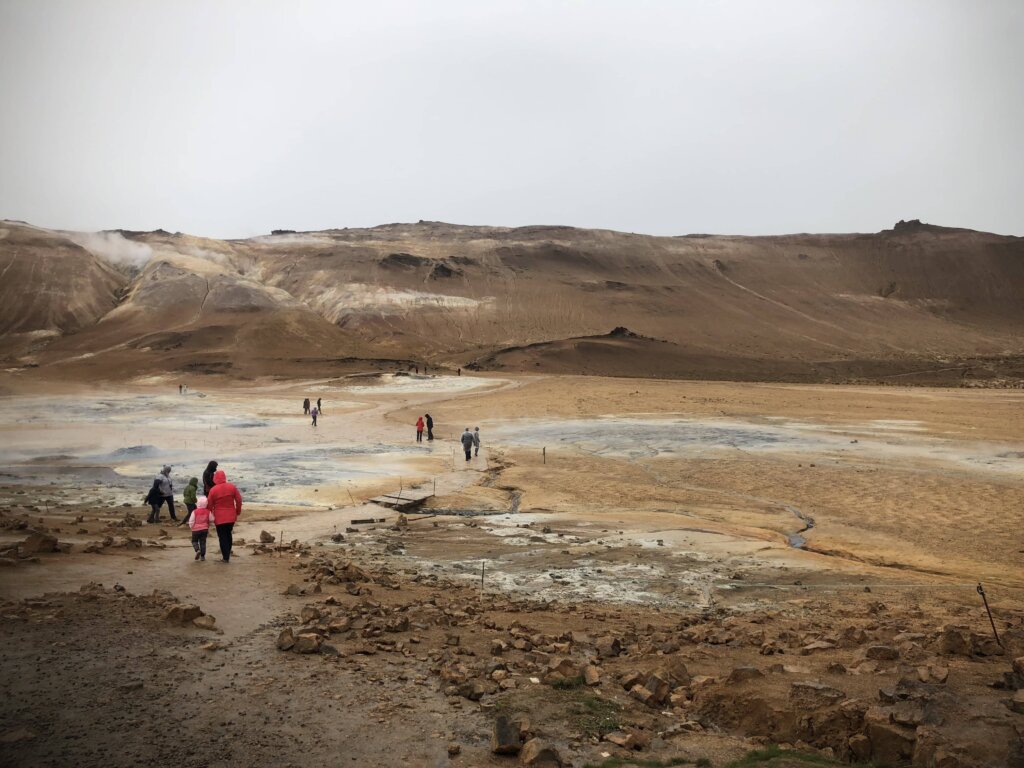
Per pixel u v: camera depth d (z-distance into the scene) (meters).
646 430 44.78
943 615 10.92
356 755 5.61
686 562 15.17
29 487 24.12
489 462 33.56
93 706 6.21
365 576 12.12
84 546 13.07
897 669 7.44
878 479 27.02
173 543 14.48
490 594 12.09
